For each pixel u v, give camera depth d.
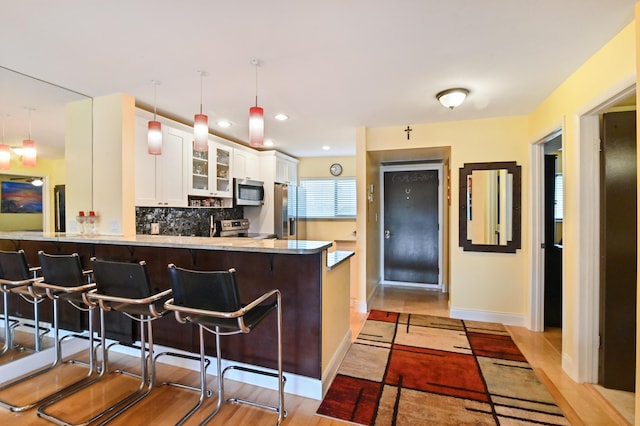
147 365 2.50
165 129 3.33
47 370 2.45
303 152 5.58
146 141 3.10
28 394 2.15
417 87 2.65
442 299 4.47
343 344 2.73
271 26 1.77
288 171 5.73
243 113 3.31
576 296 2.31
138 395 2.12
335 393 2.18
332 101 2.97
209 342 2.44
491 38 1.91
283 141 4.68
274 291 1.94
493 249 3.53
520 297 3.46
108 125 2.80
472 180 3.58
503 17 1.70
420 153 4.13
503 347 2.89
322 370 2.16
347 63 2.22
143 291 1.87
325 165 6.06
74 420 1.88
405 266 5.33
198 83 2.55
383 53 2.08
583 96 2.24
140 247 2.65
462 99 2.73
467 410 1.98
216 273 1.63
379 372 2.45
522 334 3.21
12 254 2.30
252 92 2.74
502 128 3.48
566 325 2.46
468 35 1.87
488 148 3.53
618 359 2.20
